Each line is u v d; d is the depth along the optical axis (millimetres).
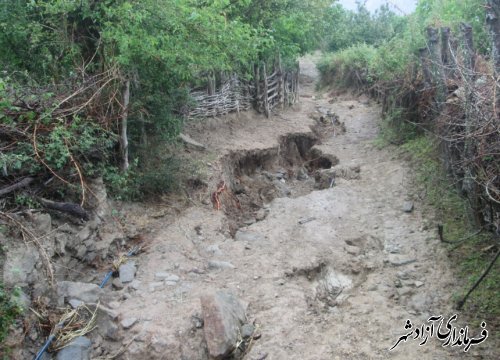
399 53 10195
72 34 5988
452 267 5234
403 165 8398
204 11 6266
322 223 6625
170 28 6113
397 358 3980
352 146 10805
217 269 5363
